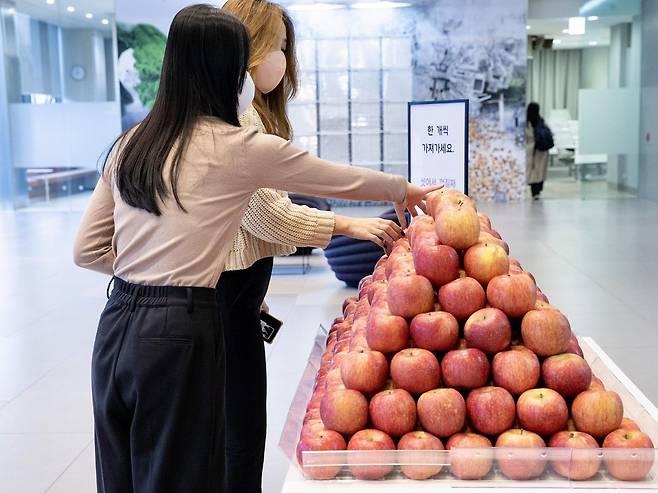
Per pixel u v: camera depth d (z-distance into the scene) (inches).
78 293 289.0
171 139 73.5
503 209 538.3
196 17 74.2
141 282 73.7
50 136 607.2
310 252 332.8
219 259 75.2
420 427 67.4
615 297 261.7
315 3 569.3
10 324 244.2
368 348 71.6
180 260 73.1
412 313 70.6
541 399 65.4
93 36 602.2
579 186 626.2
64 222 528.1
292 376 189.0
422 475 63.9
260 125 96.3
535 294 70.9
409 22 573.3
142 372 71.8
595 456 62.2
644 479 62.6
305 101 585.3
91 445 151.1
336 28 577.0
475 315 69.5
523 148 581.3
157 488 72.9
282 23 96.9
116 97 606.9
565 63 808.9
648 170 585.3
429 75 577.9
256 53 93.6
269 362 200.4
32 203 611.8
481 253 72.0
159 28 578.2
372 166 589.9
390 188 82.4
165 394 72.1
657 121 565.9
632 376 182.2
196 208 73.0
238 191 74.6
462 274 73.0
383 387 69.9
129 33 579.5
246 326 103.0
